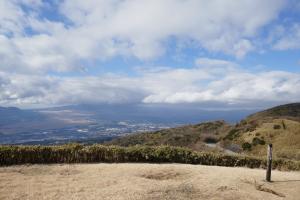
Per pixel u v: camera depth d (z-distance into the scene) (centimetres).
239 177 1244
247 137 4034
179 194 940
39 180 1069
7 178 1088
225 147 3919
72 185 1005
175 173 1299
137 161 1634
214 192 987
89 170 1290
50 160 1485
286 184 1201
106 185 1020
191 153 1733
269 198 980
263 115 5616
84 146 1616
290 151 2945
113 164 1473
